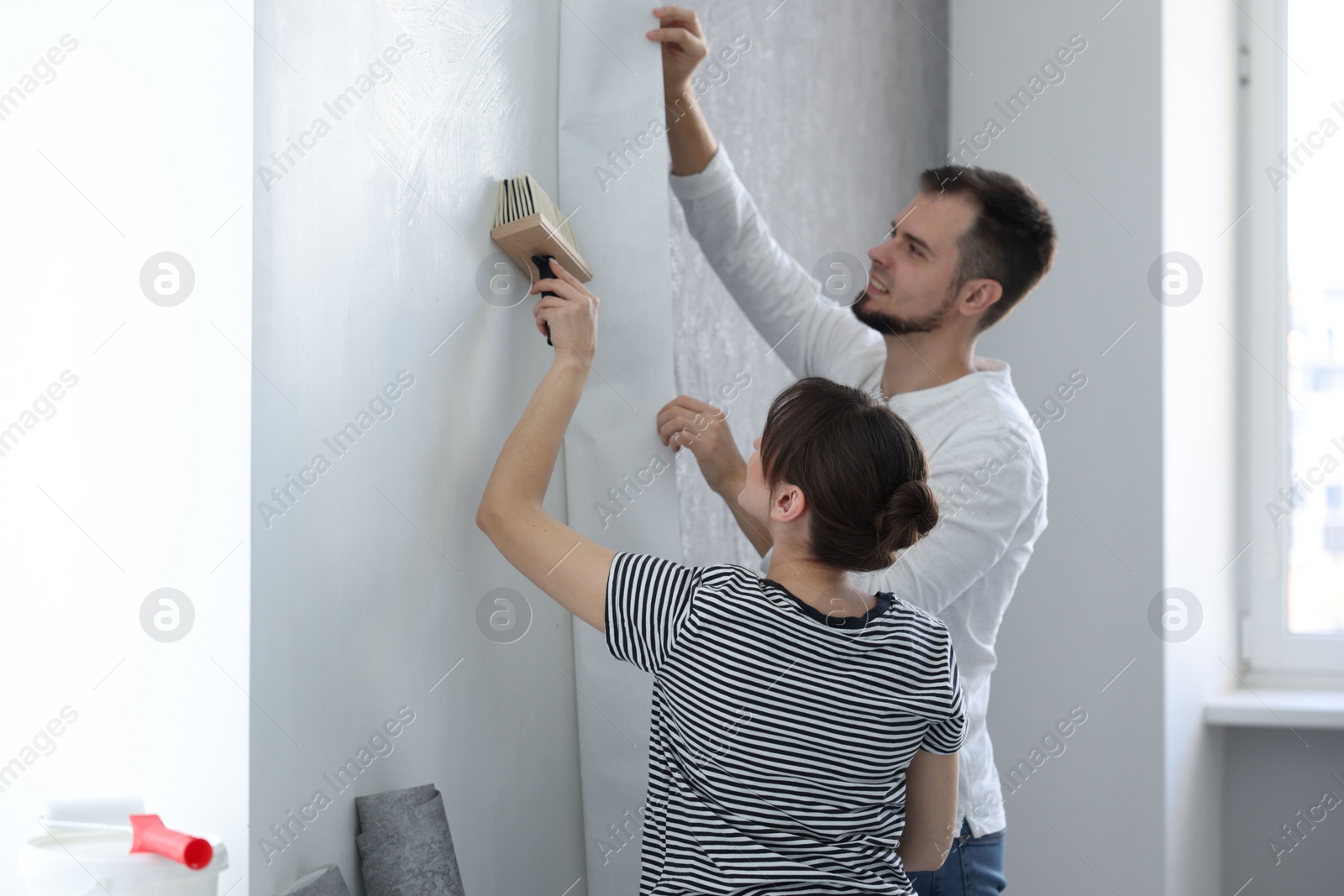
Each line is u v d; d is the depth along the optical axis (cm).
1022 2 215
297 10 83
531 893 113
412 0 97
